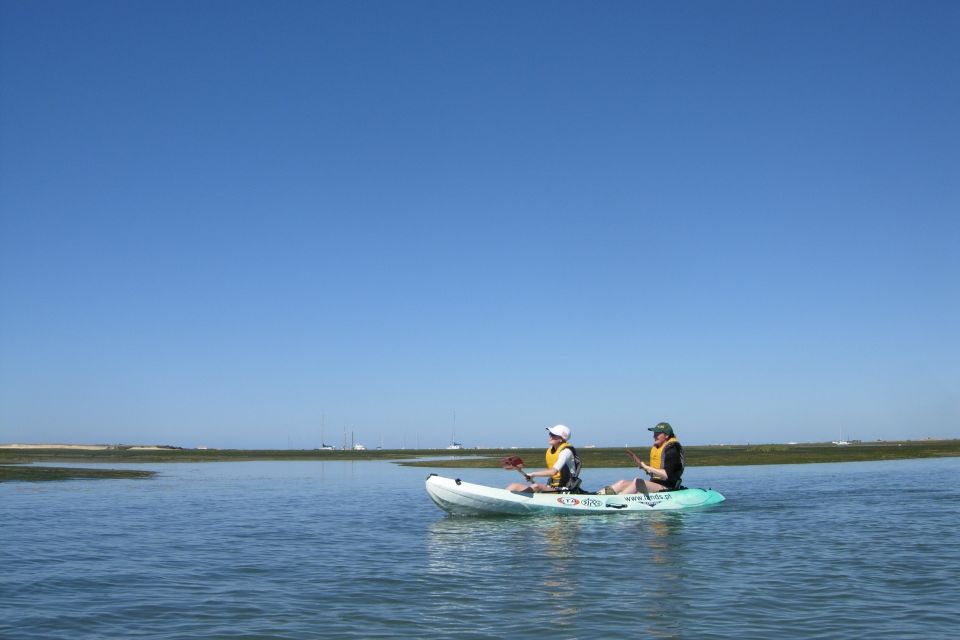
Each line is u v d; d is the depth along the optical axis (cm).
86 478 3912
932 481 2975
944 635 773
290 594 986
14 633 809
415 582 1051
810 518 1723
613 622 825
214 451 13162
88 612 899
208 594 991
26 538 1546
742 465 4844
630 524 1644
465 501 1819
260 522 1816
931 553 1242
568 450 1867
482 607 898
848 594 950
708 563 1164
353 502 2383
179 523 1808
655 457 1994
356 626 823
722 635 777
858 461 5244
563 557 1232
